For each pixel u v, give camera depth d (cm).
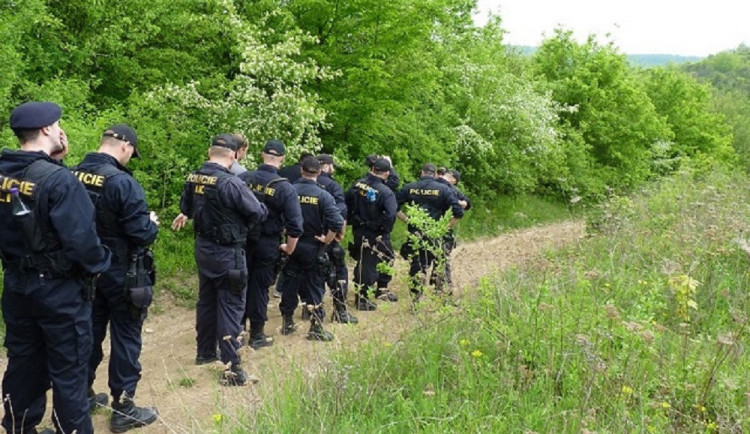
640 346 401
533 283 531
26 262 321
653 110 2359
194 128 890
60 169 323
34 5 715
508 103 1639
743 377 375
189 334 616
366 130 1128
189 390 452
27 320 336
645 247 684
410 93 1182
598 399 356
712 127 3117
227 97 921
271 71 886
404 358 428
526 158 1698
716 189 1013
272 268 552
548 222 1661
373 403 359
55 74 831
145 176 789
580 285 482
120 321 394
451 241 714
